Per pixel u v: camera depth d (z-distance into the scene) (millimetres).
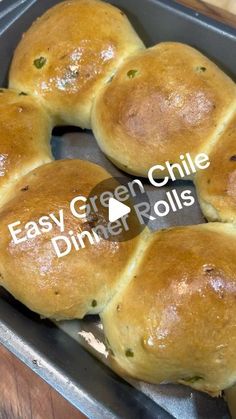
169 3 251
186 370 185
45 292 195
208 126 214
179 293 180
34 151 226
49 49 235
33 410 210
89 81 234
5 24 261
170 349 180
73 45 233
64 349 212
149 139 216
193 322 178
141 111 215
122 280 199
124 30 242
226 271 182
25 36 250
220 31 244
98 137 234
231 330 178
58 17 241
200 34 249
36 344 201
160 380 192
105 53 233
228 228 203
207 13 263
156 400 207
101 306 202
